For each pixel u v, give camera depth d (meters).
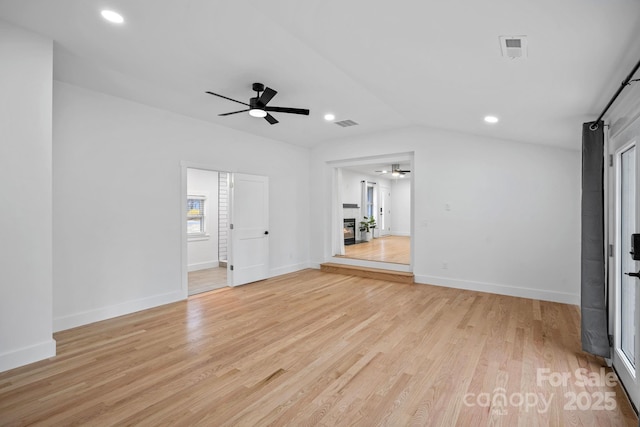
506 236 4.66
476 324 3.44
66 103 3.36
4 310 2.46
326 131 5.55
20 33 2.49
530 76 2.23
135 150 3.94
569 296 4.22
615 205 2.46
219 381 2.31
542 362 2.59
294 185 6.43
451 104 3.43
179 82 3.38
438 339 3.04
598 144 2.55
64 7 2.17
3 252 2.45
